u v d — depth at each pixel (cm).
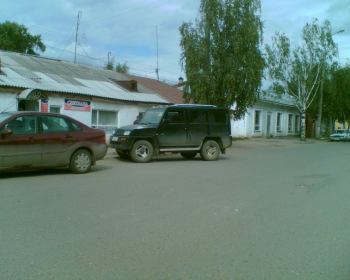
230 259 483
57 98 1847
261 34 2386
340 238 576
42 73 2123
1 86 1612
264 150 2352
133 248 512
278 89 3816
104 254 489
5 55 2284
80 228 592
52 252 491
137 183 992
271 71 3778
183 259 479
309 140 3928
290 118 4859
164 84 3334
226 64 2308
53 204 738
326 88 4334
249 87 2341
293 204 799
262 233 592
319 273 445
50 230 578
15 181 980
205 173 1214
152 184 984
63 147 1087
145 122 1538
